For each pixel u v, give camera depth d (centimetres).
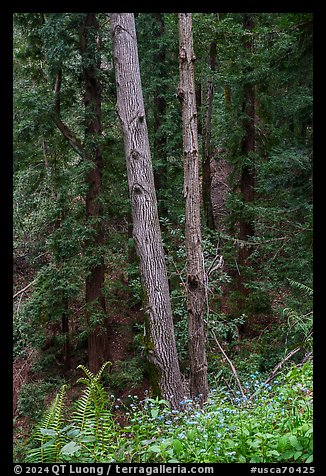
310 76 869
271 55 948
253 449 328
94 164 1098
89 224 1085
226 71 1211
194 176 591
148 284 611
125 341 1188
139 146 630
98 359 1094
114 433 371
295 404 371
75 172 1105
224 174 1609
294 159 851
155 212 629
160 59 1147
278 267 962
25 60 1160
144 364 1045
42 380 1041
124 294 1239
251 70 1110
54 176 1126
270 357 895
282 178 917
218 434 332
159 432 385
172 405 573
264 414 368
